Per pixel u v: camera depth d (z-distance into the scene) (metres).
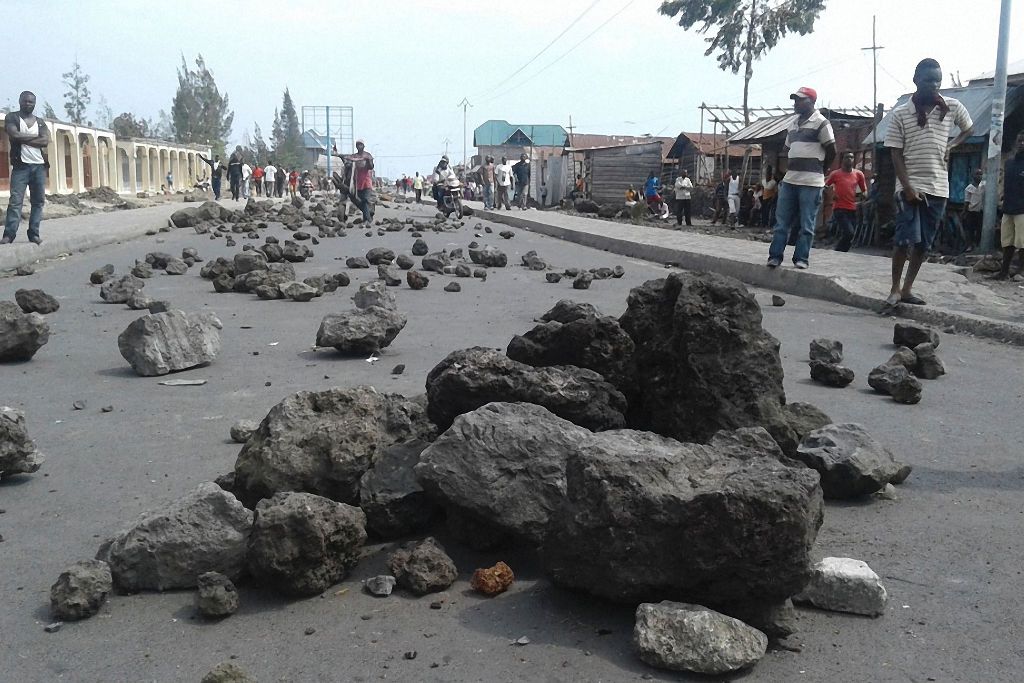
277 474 3.66
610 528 2.98
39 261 13.95
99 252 15.62
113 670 2.78
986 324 8.39
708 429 4.23
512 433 3.53
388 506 3.60
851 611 3.10
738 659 2.69
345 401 3.89
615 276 12.70
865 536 3.74
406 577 3.27
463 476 3.47
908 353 6.76
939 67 8.88
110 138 50.38
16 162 14.09
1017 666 2.78
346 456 3.66
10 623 3.06
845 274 11.02
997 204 16.25
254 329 8.28
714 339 4.25
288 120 143.50
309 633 2.98
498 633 2.97
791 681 2.69
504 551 3.56
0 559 3.53
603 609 3.11
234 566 3.32
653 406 4.39
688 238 18.78
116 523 3.87
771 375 4.34
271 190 55.28
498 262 13.92
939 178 9.04
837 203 17.66
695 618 2.76
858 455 4.14
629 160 49.44
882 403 5.90
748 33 47.66
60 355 7.23
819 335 8.34
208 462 4.65
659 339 4.42
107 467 4.59
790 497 2.81
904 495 4.22
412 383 6.20
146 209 32.25
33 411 5.62
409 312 9.26
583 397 4.08
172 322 6.66
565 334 4.51
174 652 2.88
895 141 9.08
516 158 92.88
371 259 13.52
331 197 54.31
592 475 3.04
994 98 15.51
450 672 2.74
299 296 10.00
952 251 18.31
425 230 21.83
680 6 48.06
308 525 3.17
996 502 4.14
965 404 5.91
